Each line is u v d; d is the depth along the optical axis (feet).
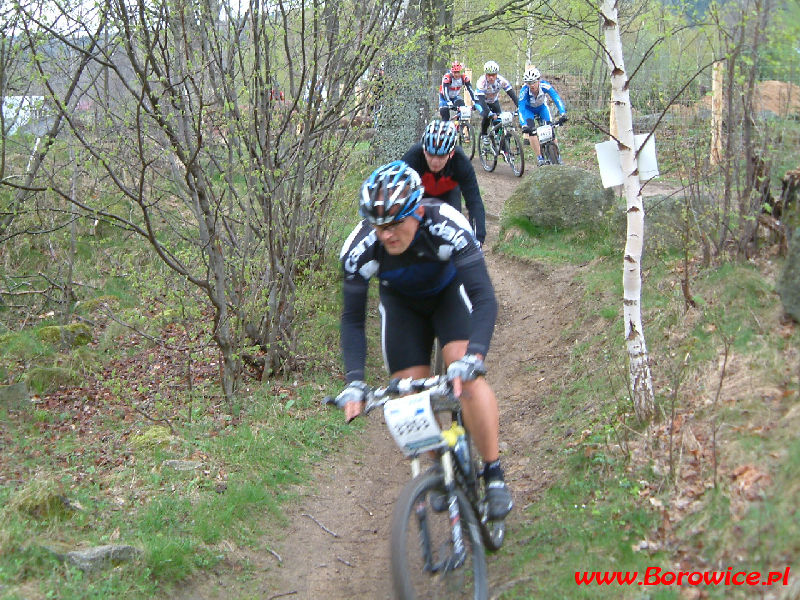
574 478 13.87
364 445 18.53
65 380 21.84
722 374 12.85
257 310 21.20
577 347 20.03
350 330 11.74
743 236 17.13
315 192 22.34
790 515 10.05
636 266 14.30
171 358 23.70
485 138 46.68
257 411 19.42
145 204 18.15
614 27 14.40
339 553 13.99
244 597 12.53
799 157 16.79
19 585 11.36
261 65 20.18
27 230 26.35
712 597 9.69
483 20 25.32
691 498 11.59
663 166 22.26
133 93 16.88
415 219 11.12
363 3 20.62
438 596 10.32
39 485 14.17
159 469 16.19
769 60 15.43
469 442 12.09
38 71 17.71
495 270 29.01
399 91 29.48
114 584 11.93
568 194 29.14
